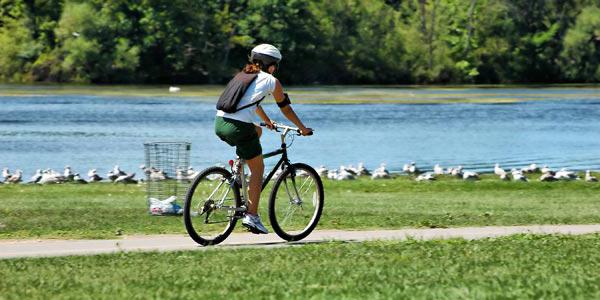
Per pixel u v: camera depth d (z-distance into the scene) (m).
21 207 49.44
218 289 24.59
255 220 34.03
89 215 44.41
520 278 25.72
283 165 35.06
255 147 33.69
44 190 65.00
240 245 33.94
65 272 27.33
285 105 33.56
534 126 172.50
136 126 159.00
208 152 120.44
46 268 28.16
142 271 27.41
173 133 147.88
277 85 33.22
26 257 30.61
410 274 26.44
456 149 132.38
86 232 37.94
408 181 75.94
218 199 33.94
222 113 33.41
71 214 44.91
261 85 33.06
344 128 162.50
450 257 29.53
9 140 131.50
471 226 41.06
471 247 31.67
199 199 33.94
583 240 33.66
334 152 125.50
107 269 27.81
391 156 122.25
